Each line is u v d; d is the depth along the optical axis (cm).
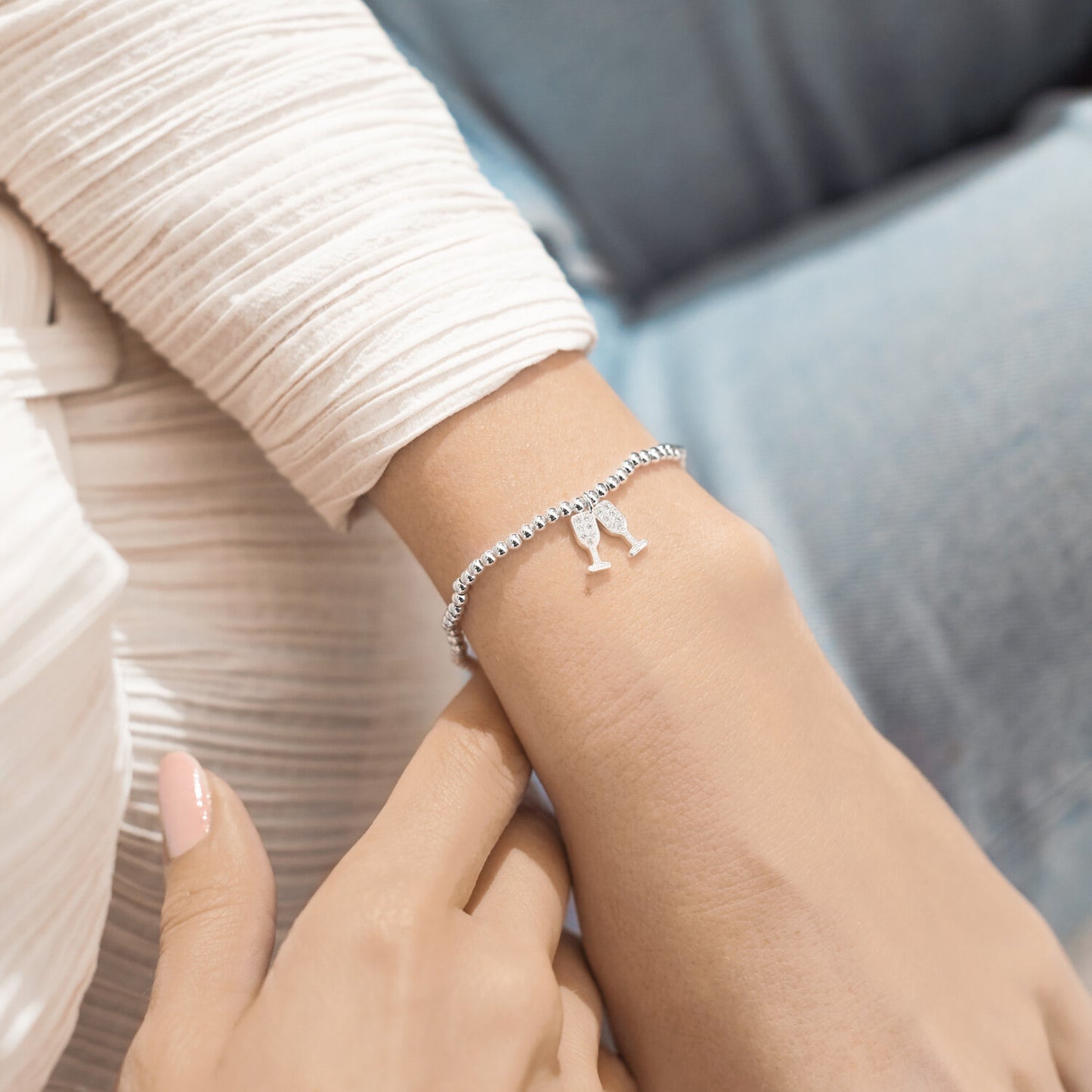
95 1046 34
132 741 31
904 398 40
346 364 30
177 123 30
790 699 30
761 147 56
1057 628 38
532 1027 28
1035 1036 31
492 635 30
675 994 30
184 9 30
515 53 49
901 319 41
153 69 30
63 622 27
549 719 30
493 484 30
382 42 32
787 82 53
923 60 54
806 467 40
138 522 33
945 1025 30
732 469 41
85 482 32
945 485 39
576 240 52
